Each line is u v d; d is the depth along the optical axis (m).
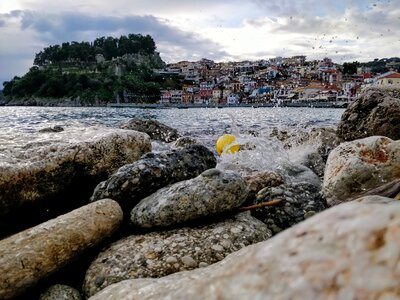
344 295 0.93
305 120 24.97
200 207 3.75
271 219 4.44
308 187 4.94
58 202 4.72
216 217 3.94
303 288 0.99
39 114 39.25
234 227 3.76
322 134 9.34
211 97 115.88
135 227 3.87
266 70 121.12
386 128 8.72
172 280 2.07
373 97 9.12
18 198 4.27
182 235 3.62
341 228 1.08
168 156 4.68
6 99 141.25
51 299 3.00
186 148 4.98
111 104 121.56
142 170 4.27
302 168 6.95
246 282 1.13
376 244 0.98
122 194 4.13
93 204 3.63
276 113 39.72
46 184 4.54
